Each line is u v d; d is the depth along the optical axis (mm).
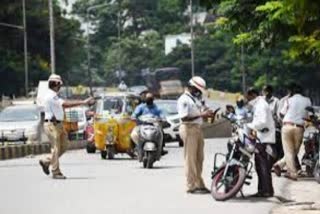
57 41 98250
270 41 20656
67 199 17156
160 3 183875
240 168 16484
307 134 23422
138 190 18641
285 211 15047
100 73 175500
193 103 17672
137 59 165875
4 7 86750
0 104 53938
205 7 21391
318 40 11195
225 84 125938
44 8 95812
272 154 17203
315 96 84500
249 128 16734
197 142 17766
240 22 21250
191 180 17906
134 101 35688
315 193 17906
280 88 81500
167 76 117375
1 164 27734
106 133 29828
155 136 24734
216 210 15250
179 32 171125
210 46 133375
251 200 16609
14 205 16328
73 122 40094
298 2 10180
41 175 22562
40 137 37688
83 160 29453
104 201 16781
